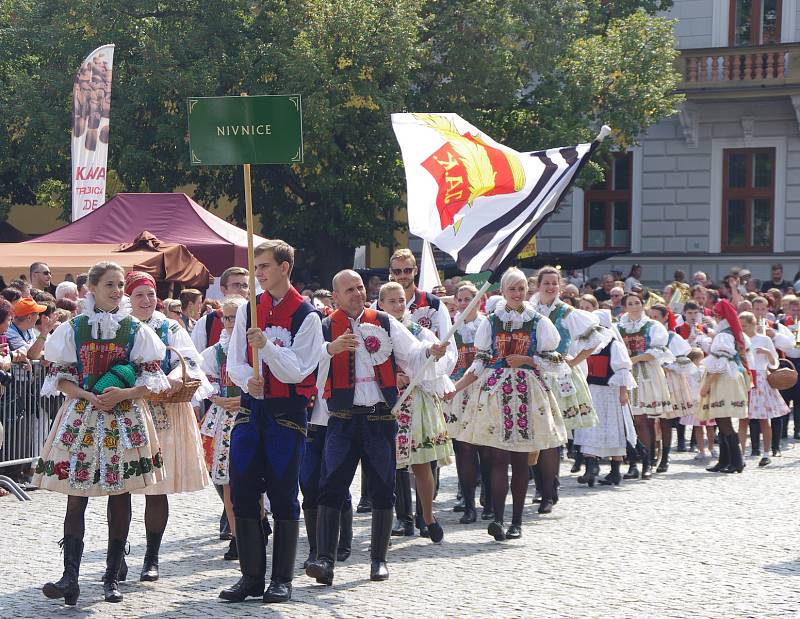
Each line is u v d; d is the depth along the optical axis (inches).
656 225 1374.3
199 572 343.9
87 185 816.9
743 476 572.1
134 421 303.7
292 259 303.4
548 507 452.1
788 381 618.8
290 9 1073.5
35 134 1203.9
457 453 439.5
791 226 1325.0
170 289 732.7
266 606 295.0
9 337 518.6
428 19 1079.6
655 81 1169.4
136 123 1137.4
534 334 397.4
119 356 302.4
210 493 506.0
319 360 301.3
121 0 1109.7
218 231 807.1
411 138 401.1
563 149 391.2
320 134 1032.8
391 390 327.3
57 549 379.6
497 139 1187.9
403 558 360.8
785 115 1320.1
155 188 1162.6
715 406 591.2
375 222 1185.4
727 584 317.4
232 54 1108.5
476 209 391.5
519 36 1130.7
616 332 533.0
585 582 320.8
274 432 299.4
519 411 391.5
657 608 288.8
